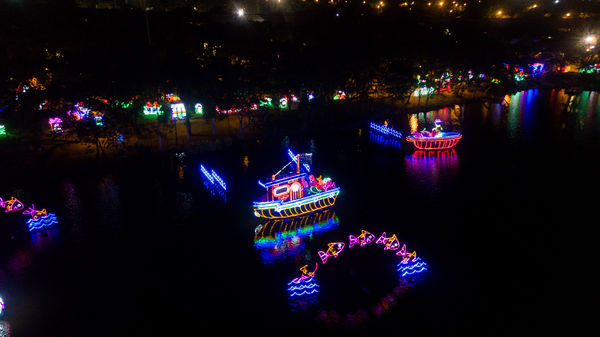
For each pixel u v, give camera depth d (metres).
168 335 20.02
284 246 28.41
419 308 21.28
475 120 64.44
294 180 32.22
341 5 98.69
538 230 28.80
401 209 33.44
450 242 27.83
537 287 22.50
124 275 25.36
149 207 35.50
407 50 78.38
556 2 109.88
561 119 60.88
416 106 76.62
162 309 22.03
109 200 37.16
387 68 76.12
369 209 33.72
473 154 46.88
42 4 58.31
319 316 21.05
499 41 90.88
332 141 56.25
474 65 83.50
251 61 66.12
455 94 86.12
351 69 70.06
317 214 33.19
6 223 33.03
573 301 21.19
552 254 25.66
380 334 19.56
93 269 26.14
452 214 32.03
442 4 109.69
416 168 43.28
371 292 22.80
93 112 51.09
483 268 24.55
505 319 20.11
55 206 36.06
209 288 23.81
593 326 19.38
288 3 104.06
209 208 34.97
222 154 51.72
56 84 51.66
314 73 64.19
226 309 21.88
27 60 52.03
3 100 48.84
